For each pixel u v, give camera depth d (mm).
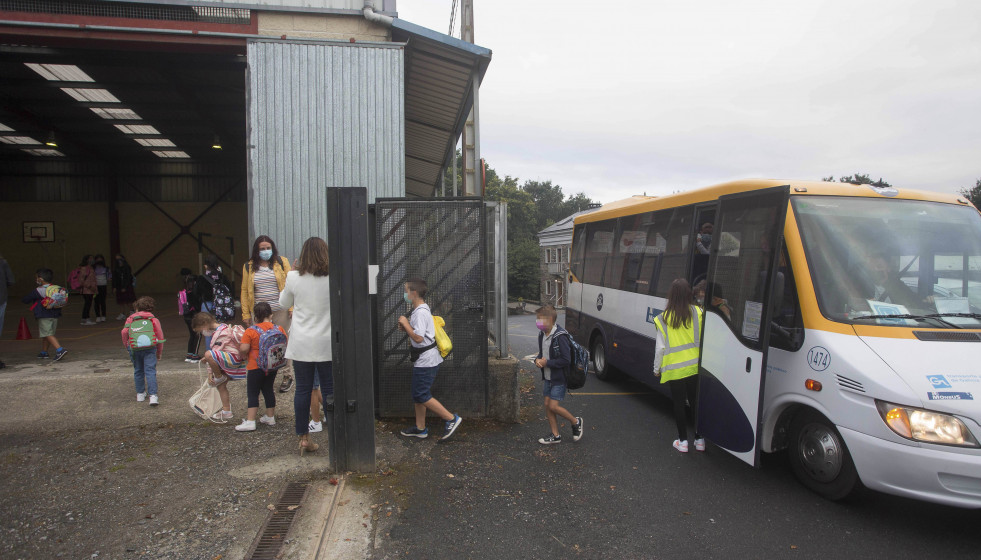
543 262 47812
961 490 3582
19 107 15367
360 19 8359
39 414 6055
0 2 7668
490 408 6445
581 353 5664
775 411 4746
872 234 4746
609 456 5445
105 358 7988
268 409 5965
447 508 4238
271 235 7984
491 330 6871
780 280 4816
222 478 4625
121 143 20656
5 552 3457
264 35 8211
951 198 5242
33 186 23797
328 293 4953
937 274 4648
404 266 6188
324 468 4844
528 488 4648
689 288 5504
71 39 7875
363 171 8109
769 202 4883
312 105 8031
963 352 3984
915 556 3602
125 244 24375
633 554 3613
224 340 5984
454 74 9930
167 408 6242
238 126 17562
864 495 4219
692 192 6531
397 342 6219
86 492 4352
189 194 24750
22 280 23844
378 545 3674
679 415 5531
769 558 3574
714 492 4605
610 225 8945
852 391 3992
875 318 4297
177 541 3611
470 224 6191
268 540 3637
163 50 8172
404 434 5836
